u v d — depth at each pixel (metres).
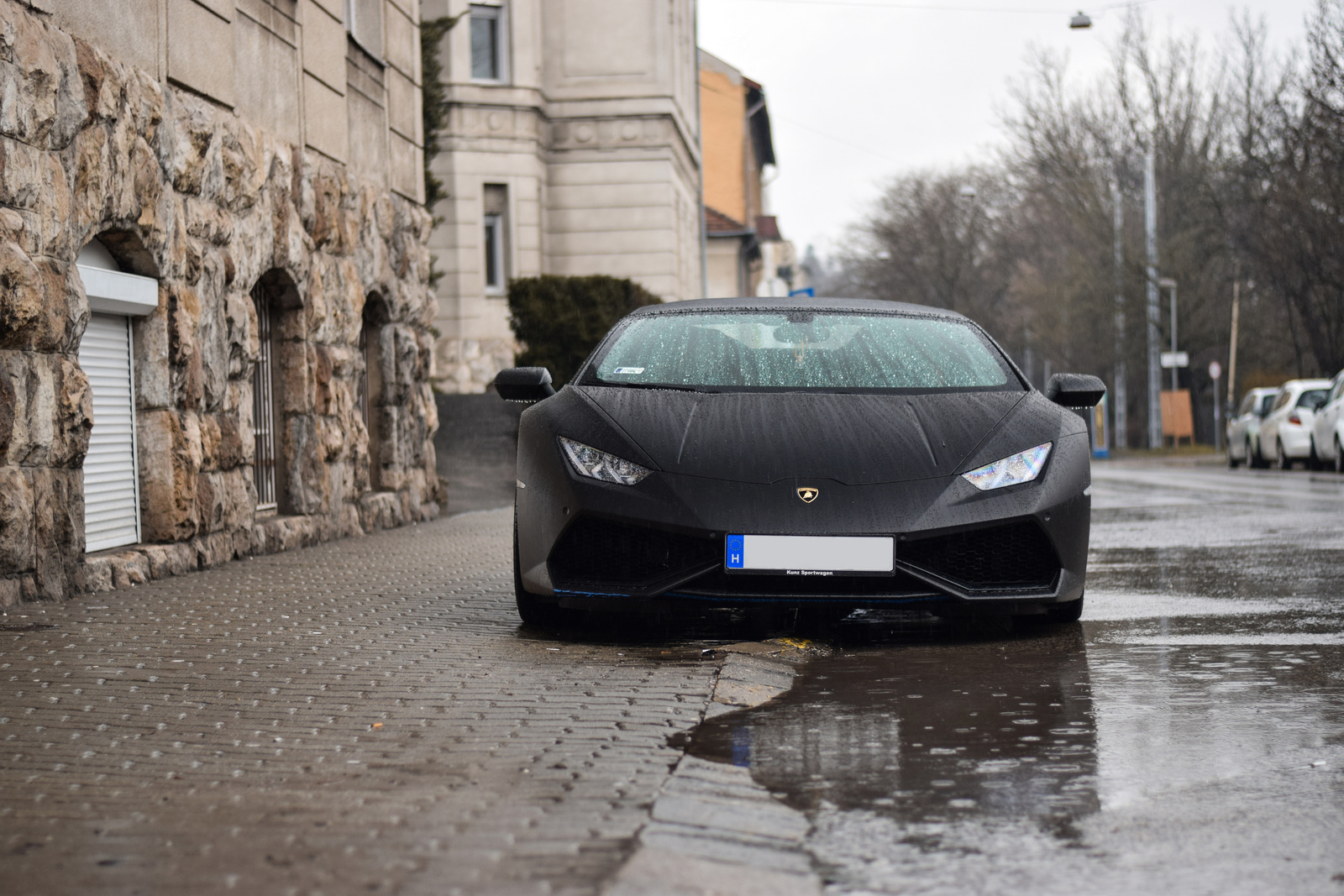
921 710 4.14
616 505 5.30
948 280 66.44
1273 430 26.38
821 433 5.46
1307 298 35.72
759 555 5.14
